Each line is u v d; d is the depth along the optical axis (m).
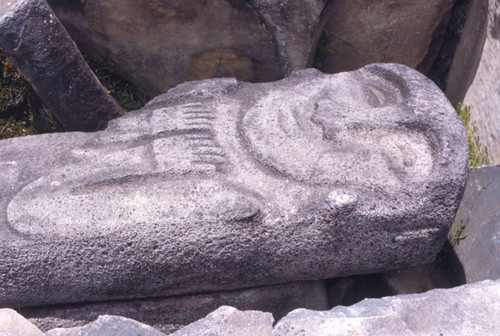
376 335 1.31
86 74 2.02
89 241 1.64
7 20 1.86
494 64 2.30
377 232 1.71
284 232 1.68
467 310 1.40
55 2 2.29
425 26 2.52
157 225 1.65
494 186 2.03
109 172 1.76
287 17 2.35
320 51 2.60
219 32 2.37
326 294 1.97
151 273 1.68
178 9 2.30
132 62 2.46
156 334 1.36
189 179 1.74
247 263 1.70
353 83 2.08
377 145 1.82
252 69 2.49
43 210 1.68
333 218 1.67
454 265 2.08
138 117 1.98
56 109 2.04
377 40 2.56
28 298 1.71
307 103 1.99
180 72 2.49
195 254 1.66
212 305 1.80
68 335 1.38
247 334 1.37
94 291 1.71
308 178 1.74
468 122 2.52
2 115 2.45
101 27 2.35
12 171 1.80
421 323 1.38
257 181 1.74
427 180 1.71
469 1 2.53
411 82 1.98
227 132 1.89
